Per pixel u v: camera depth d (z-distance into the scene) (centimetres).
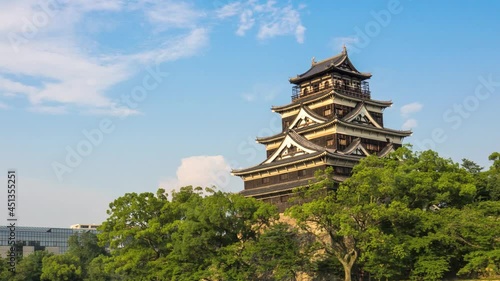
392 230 6812
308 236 7688
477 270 6669
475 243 6588
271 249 6881
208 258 7094
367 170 6838
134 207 7925
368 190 6594
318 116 10525
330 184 7006
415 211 6738
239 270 6906
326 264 7244
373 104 11169
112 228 8200
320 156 9194
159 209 8219
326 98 10694
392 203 6431
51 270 12112
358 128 10381
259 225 7288
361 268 7406
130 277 8156
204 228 7094
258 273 7450
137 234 7612
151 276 7512
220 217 6994
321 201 6588
